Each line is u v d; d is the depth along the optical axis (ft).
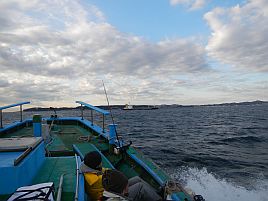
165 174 15.56
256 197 25.49
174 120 172.14
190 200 11.65
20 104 32.48
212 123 141.28
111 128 22.58
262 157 47.34
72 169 12.87
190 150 54.75
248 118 181.06
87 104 28.25
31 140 13.00
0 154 11.34
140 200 11.36
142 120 171.94
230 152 52.75
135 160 19.02
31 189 8.86
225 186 28.84
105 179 8.63
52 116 37.93
